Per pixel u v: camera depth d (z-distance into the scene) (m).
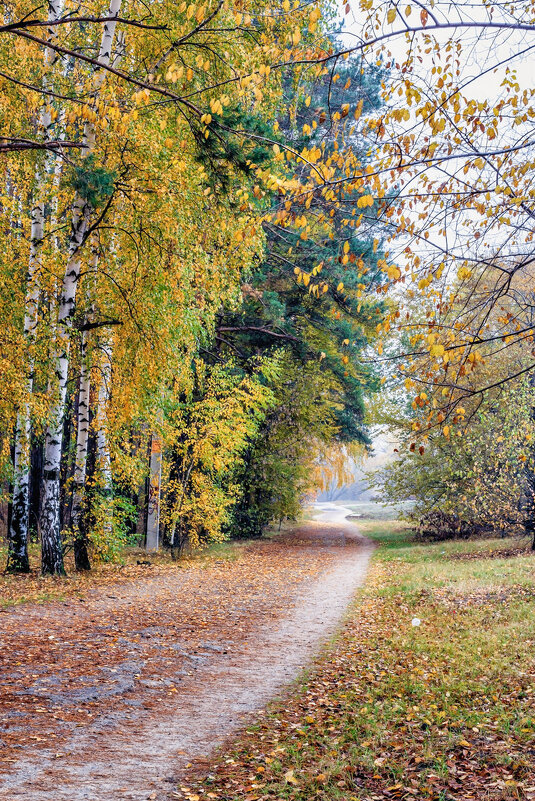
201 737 6.23
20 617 11.34
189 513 23.34
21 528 17.22
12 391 13.84
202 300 16.55
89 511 18.14
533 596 12.95
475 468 21.91
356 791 5.08
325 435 33.91
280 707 7.25
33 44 13.12
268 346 28.42
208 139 11.14
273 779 5.27
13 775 5.09
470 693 7.55
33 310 15.18
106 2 14.18
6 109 13.30
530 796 4.72
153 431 19.72
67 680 7.77
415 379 6.61
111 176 11.34
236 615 12.88
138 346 14.30
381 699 7.55
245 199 6.53
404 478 26.72
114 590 15.10
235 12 7.57
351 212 6.14
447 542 27.38
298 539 35.12
